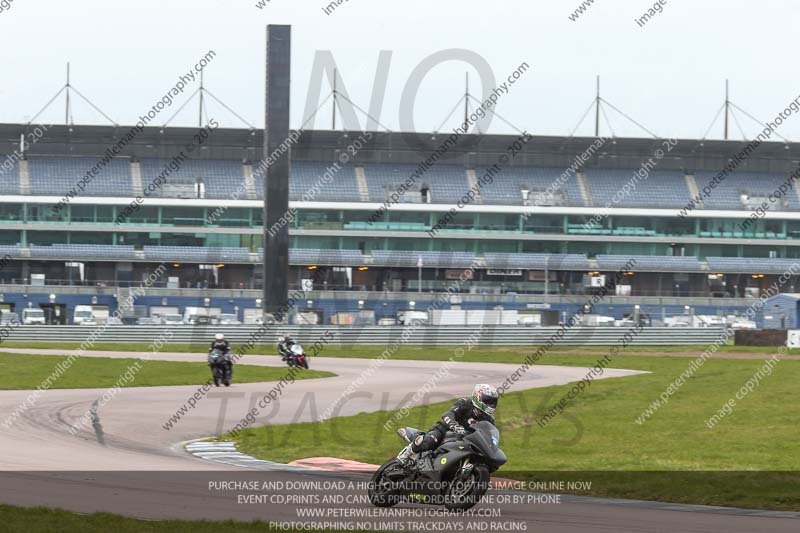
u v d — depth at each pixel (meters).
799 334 129.12
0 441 43.59
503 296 177.88
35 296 169.38
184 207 183.38
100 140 191.62
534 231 190.50
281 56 112.94
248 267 186.25
